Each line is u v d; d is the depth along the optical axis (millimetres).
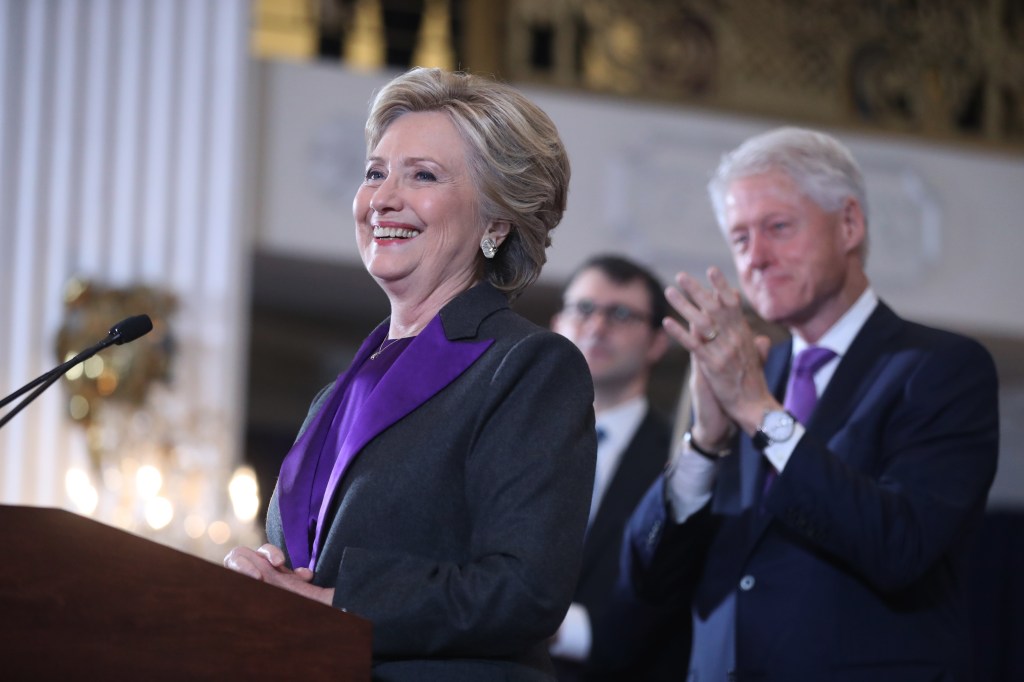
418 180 8234
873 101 33938
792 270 11195
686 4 32875
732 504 11180
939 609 10469
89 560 6102
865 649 10234
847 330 11281
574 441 7457
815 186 11242
